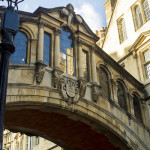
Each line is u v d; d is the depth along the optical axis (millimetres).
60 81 13703
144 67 21172
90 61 16156
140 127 17984
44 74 13375
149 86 19875
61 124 16141
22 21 13617
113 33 26547
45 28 14445
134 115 17984
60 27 15062
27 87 12430
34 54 13383
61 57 14789
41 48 13531
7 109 12445
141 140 17438
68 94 13836
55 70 13594
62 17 15523
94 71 15844
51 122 15898
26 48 13508
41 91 12836
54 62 13969
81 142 18422
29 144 29922
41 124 16219
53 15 15039
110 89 17094
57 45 14391
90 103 14844
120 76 18438
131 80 19125
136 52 22188
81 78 14711
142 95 19750
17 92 12055
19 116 14664
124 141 16406
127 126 16844
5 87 5980
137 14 24344
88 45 16359
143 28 22922
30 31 13766
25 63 13055
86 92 15055
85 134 17172
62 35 15414
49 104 13055
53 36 14664
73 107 14008
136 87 19547
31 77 12805
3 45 6418
